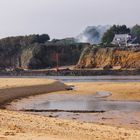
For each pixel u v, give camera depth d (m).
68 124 28.17
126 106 55.69
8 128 23.59
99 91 87.25
